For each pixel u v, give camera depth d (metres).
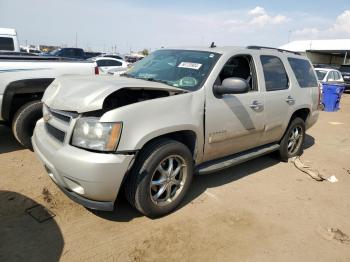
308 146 6.88
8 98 4.62
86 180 2.82
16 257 2.68
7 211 3.32
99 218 3.33
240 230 3.33
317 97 5.82
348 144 7.26
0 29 10.50
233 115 3.93
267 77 4.61
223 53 3.99
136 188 3.13
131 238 3.05
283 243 3.18
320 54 47.12
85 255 2.78
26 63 4.80
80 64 5.35
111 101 3.37
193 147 3.62
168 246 2.98
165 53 4.51
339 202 4.18
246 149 4.54
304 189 4.49
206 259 2.85
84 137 2.89
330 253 3.10
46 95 3.61
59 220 3.24
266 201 4.02
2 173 4.20
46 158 3.16
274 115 4.67
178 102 3.34
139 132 2.96
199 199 3.90
